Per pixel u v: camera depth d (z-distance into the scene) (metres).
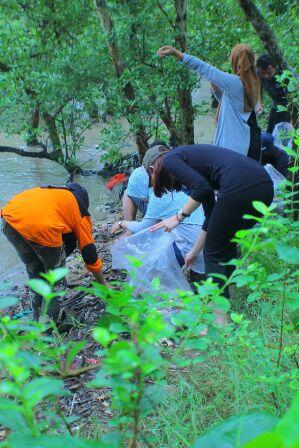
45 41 8.53
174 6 7.04
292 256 1.38
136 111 7.50
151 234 4.10
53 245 3.79
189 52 7.19
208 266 3.40
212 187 3.44
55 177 9.97
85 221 3.92
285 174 5.39
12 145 11.97
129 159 9.74
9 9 8.43
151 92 7.33
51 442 1.06
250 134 4.59
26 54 8.25
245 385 2.60
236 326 3.22
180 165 3.37
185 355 3.10
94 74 7.51
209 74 4.50
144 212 5.00
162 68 7.07
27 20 8.61
